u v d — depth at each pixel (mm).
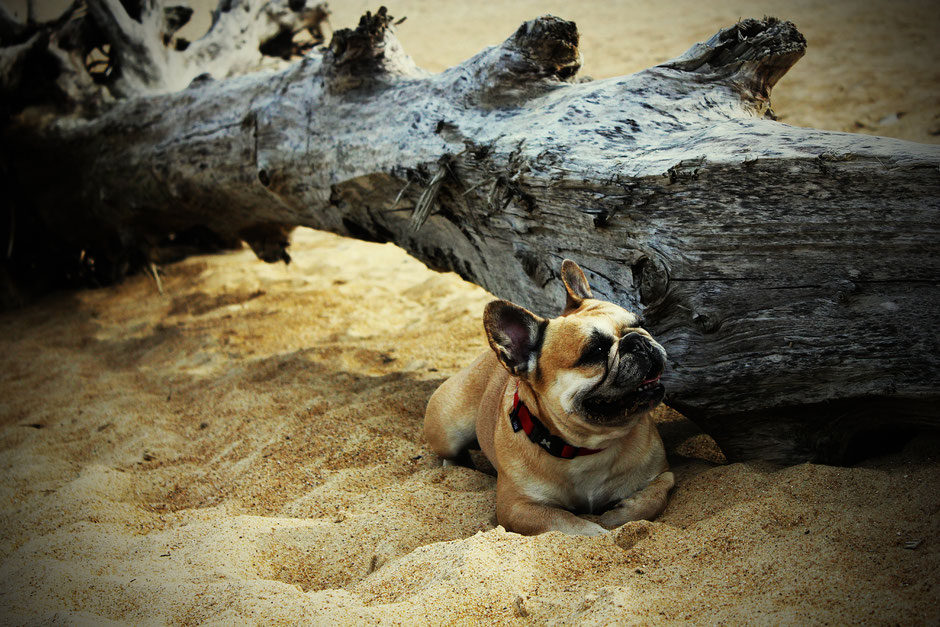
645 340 1683
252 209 2707
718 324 1783
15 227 3586
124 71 3381
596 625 1474
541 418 1778
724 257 1771
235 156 2586
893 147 1692
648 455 1824
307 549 1789
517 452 1808
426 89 2211
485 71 2131
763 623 1433
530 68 2109
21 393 2658
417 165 2125
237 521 1874
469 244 2158
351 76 2332
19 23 3402
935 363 1671
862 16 5551
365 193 2283
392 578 1638
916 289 1682
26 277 3721
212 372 2656
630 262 1854
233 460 2188
